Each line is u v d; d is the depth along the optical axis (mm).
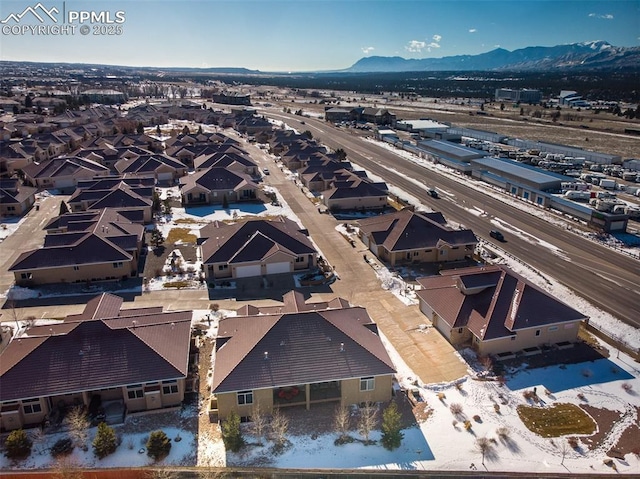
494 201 90562
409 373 39969
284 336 36781
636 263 62750
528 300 44062
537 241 70125
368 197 84875
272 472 30109
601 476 29984
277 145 134000
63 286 55000
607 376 39906
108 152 115625
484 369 40469
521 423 34562
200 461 31188
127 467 30500
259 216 80562
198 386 38188
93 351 35469
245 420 35219
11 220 77188
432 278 51812
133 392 35156
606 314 49875
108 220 65500
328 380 34781
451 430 33844
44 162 104438
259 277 57750
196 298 52594
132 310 44188
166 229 73875
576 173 107812
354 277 57906
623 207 76688
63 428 33812
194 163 111438
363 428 33438
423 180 105562
